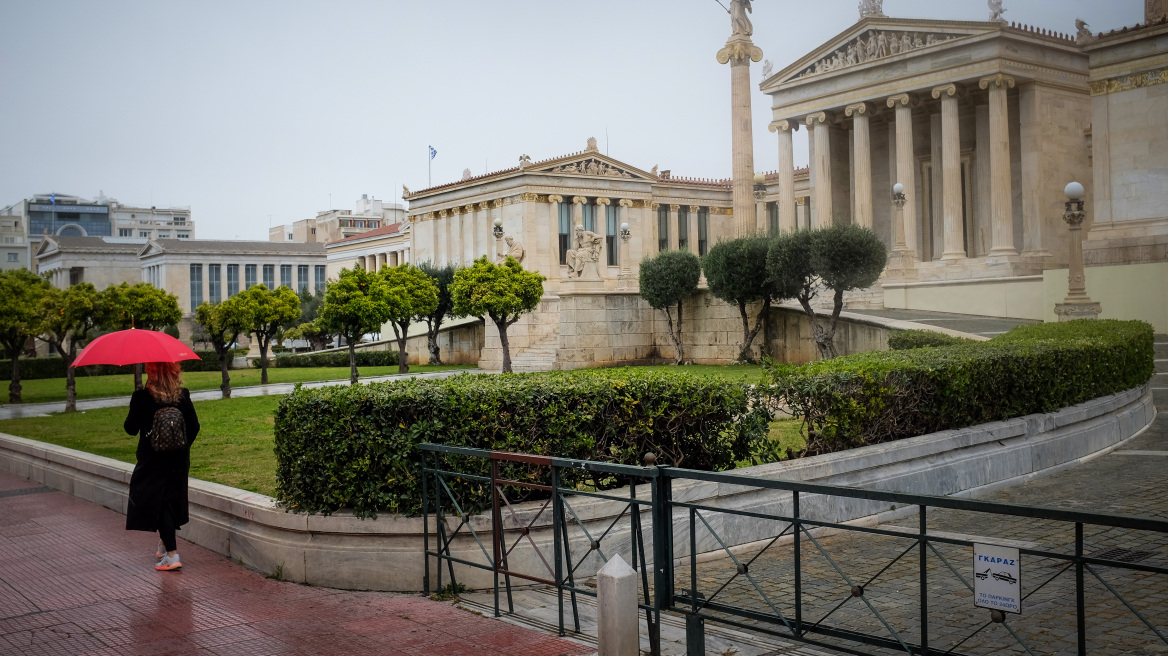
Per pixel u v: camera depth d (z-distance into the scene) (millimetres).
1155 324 34844
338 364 66750
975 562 4910
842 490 5375
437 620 7742
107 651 7082
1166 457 14242
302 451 9211
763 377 11508
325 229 149375
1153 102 38750
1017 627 6934
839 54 57250
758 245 39250
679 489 9328
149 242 128250
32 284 35875
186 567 9836
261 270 129625
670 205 82375
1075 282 28734
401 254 105375
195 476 13938
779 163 60562
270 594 8734
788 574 8750
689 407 10461
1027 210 51250
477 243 78500
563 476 9562
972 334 31578
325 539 9070
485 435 9125
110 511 13266
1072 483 12742
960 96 52812
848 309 45594
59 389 45000
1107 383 16312
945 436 12039
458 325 62031
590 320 45281
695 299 45281
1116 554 8953
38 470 16250
